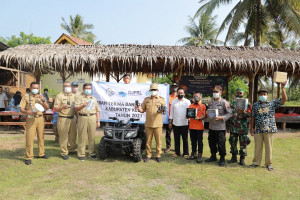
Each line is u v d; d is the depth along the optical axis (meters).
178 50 10.02
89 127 5.54
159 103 5.34
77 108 5.28
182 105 5.82
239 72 12.02
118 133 5.30
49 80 26.12
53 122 7.12
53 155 5.78
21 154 5.84
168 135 6.48
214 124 5.22
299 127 11.77
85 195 3.57
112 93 6.70
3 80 15.94
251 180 4.35
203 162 5.47
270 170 4.93
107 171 4.69
